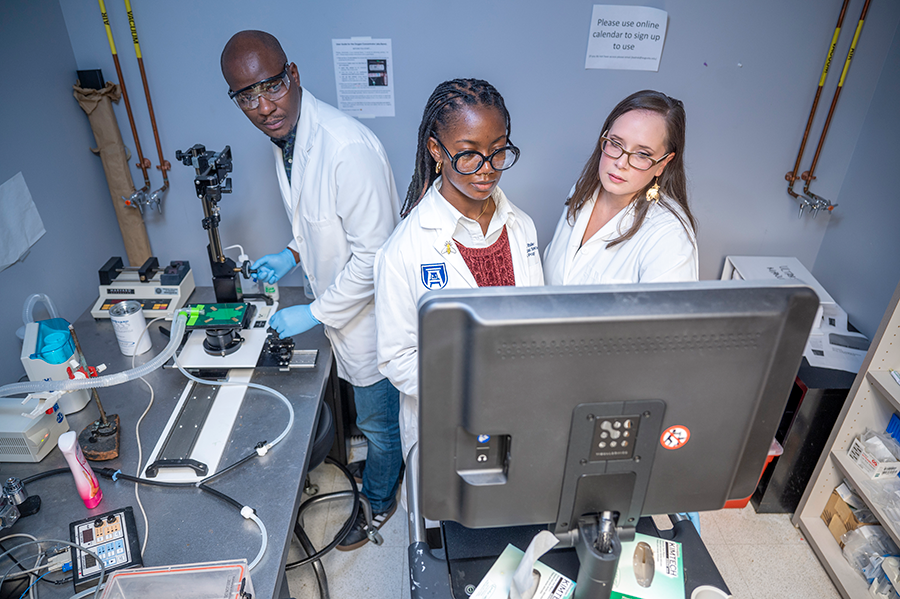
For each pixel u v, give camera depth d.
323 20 1.91
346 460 2.39
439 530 1.06
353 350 1.82
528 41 1.98
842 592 1.93
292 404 1.54
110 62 1.95
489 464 0.72
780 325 0.63
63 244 1.90
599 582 0.76
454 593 0.88
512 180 2.27
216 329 1.57
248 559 1.13
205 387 1.59
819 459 2.04
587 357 0.62
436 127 1.25
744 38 2.00
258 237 2.31
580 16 1.94
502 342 0.60
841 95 2.11
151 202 2.14
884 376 1.78
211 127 2.07
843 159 2.24
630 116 1.31
